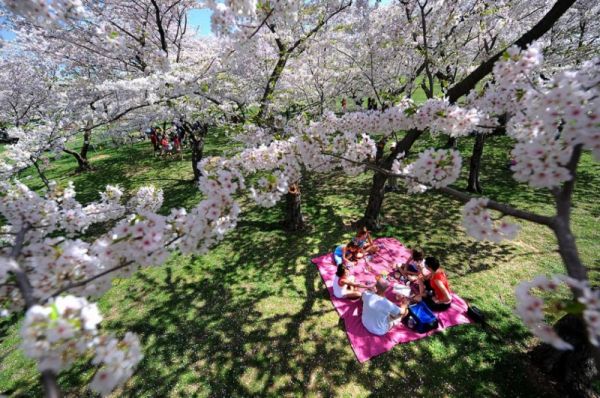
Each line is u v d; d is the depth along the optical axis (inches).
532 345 145.8
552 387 127.6
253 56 290.8
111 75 334.0
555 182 64.3
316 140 120.8
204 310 185.0
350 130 142.5
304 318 173.9
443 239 235.9
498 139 473.4
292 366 146.9
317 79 362.9
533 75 85.5
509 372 135.9
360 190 340.8
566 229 61.0
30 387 148.9
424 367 141.8
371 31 280.5
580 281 54.3
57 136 254.7
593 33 315.0
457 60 339.6
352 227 265.3
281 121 217.3
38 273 68.9
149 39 295.4
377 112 140.9
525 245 220.1
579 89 60.6
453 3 243.6
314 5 248.8
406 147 201.8
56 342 50.8
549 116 61.5
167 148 548.4
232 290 200.4
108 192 127.3
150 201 142.1
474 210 76.3
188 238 85.6
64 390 142.3
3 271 57.7
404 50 299.3
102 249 76.8
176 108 279.1
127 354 59.0
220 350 157.5
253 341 161.3
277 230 269.4
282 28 249.8
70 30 257.1
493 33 283.6
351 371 142.6
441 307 164.4
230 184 93.1
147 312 186.4
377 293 169.3
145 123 371.9
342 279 183.8
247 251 241.6
